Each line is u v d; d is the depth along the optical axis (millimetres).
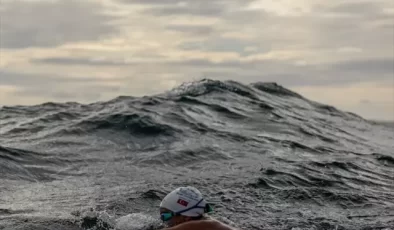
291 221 8961
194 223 6152
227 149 14617
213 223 6176
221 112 19141
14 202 9477
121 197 9820
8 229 7891
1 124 17516
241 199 10031
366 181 12312
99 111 18688
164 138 15281
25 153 13102
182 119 17438
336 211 9758
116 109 18406
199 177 11656
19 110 20344
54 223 8227
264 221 8875
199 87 22500
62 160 12844
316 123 20656
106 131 15758
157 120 16828
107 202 9484
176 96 20891
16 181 11023
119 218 8594
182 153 13875
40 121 17578
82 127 16078
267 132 17328
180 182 11133
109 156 13438
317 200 10367
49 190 10398
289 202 10086
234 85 23719
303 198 10398
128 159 13195
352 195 10859
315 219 9148
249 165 12961
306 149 15633
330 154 15367
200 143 14969
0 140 14844
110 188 10570
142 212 8992
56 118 18047
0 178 11117
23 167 12000
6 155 12656
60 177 11484
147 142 14906
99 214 8758
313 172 12555
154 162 13000
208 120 17797
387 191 11539
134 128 15977
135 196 9867
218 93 21875
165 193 10164
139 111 17828
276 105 22172
